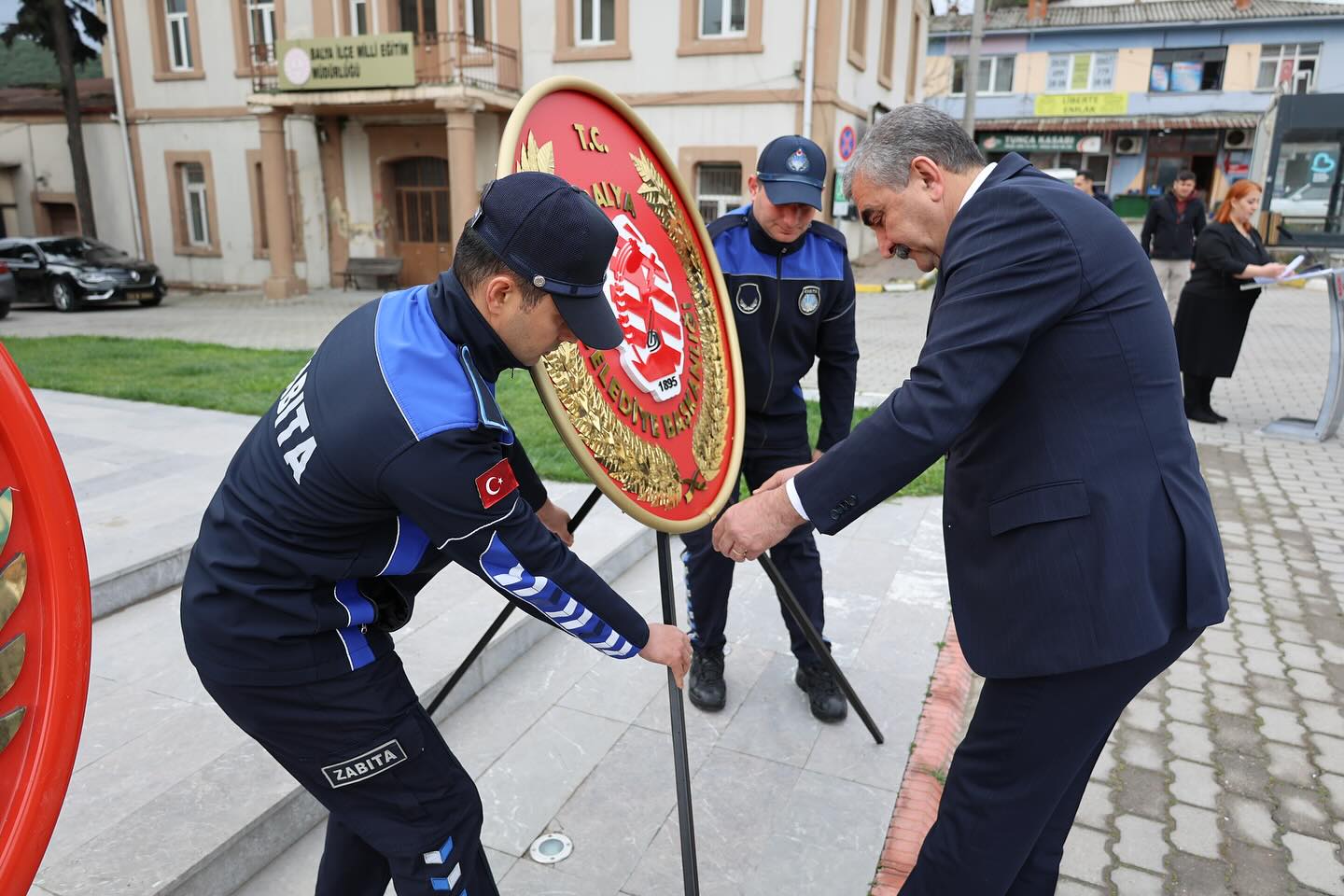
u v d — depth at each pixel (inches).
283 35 685.3
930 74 1157.7
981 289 59.4
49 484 43.9
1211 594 61.5
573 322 54.7
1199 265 244.5
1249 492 197.9
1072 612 60.1
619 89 623.2
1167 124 1057.5
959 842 66.5
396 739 60.0
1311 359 358.0
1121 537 59.2
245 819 81.7
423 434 51.6
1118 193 1128.2
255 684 56.7
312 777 60.6
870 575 151.3
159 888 73.4
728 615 138.6
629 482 70.9
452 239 703.7
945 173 64.9
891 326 468.8
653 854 87.9
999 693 65.4
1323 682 122.4
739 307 104.7
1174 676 124.0
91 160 787.4
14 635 43.5
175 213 764.6
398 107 658.2
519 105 66.7
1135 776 103.0
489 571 55.5
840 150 592.7
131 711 99.1
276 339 464.8
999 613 63.7
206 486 162.6
